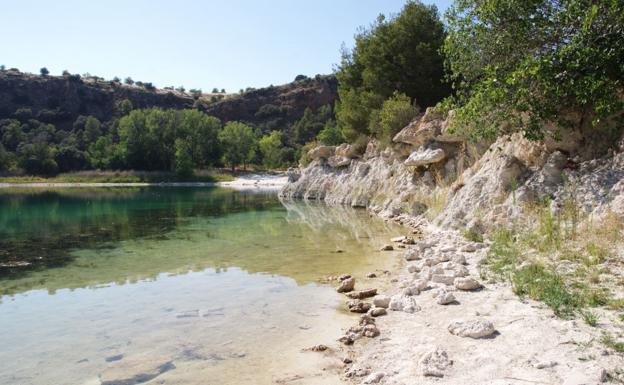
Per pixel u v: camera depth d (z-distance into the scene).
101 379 5.49
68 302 8.88
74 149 88.38
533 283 7.55
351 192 30.61
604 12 9.88
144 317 7.83
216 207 31.25
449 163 20.38
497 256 9.91
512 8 11.55
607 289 6.82
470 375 4.80
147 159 85.81
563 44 11.30
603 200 9.98
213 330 7.11
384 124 27.83
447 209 16.22
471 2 13.20
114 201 38.84
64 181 79.06
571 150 12.19
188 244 15.66
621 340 5.17
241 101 131.00
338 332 6.89
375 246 14.52
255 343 6.54
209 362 5.91
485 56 12.94
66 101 117.44
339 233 17.61
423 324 6.68
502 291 7.68
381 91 32.00
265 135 106.44
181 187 65.88
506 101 11.93
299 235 17.34
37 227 21.20
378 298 7.97
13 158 85.94
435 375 4.88
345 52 39.41
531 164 13.18
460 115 13.09
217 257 13.18
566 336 5.46
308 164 43.62
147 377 5.51
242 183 71.19
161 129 87.88
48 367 5.88
